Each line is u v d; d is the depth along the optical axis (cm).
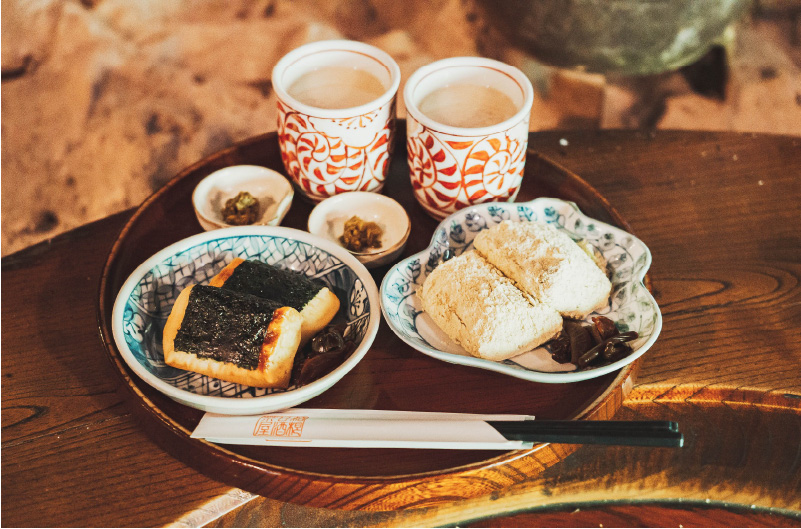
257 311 52
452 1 106
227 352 52
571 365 53
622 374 53
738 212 63
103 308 56
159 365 53
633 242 56
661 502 53
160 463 52
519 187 62
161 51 104
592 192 62
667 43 77
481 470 50
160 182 100
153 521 50
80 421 54
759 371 55
